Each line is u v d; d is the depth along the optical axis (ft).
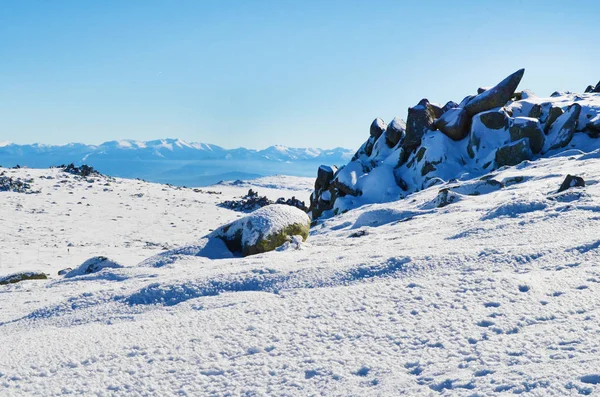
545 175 57.47
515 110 94.68
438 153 89.97
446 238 31.24
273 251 37.45
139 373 14.06
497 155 83.35
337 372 12.75
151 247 108.99
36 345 17.53
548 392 10.07
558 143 83.15
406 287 19.20
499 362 11.94
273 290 22.59
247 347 15.19
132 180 238.89
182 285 24.54
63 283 34.06
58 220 141.69
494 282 18.25
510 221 31.09
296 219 42.83
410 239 33.32
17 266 82.28
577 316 14.42
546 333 13.34
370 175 95.76
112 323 21.08
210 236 43.73
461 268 21.25
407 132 99.86
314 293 20.17
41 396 13.09
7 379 14.46
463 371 11.75
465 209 46.70
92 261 42.57
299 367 13.35
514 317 14.89
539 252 21.94
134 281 29.76
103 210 161.38
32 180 196.44
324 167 111.24
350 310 17.46
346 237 43.75
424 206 57.36
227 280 24.53
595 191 35.35
